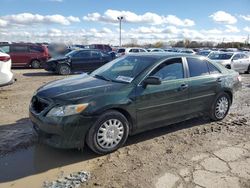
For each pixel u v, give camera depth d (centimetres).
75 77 561
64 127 421
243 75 1794
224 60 1819
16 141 507
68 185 371
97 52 1748
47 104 442
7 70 848
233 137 547
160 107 516
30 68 2038
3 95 921
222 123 633
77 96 438
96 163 434
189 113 573
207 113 618
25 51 1984
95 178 389
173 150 481
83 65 1694
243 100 902
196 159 446
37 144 497
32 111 467
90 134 439
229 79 643
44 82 1278
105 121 450
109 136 459
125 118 473
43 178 391
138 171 407
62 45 2497
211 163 433
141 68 514
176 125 610
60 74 1645
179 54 575
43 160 442
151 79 485
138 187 365
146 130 514
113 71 546
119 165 426
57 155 459
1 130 561
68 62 1650
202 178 388
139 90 486
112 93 459
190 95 563
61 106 425
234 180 384
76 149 479
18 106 763
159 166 422
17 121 621
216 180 383
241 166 425
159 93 510
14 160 441
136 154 464
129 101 471
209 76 606
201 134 561
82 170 412
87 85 484
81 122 428
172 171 407
